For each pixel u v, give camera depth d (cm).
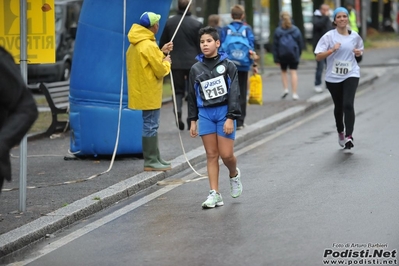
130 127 2775
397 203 1964
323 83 5319
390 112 3841
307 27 9575
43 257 1681
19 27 2062
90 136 2781
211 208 2039
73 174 2538
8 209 2038
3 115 1330
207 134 2042
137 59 2478
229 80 2011
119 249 1702
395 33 11981
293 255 1559
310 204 2008
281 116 3803
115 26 2736
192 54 3438
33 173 2580
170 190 2341
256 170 2564
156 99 2505
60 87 3756
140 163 2716
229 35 3328
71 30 5731
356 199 2033
